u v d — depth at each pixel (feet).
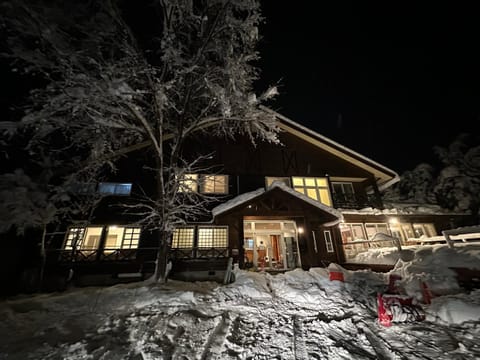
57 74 20.77
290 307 16.39
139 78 24.12
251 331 12.75
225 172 40.01
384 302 14.34
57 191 24.94
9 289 25.32
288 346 11.18
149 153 37.52
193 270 31.50
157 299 17.16
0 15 17.38
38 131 21.12
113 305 16.69
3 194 20.77
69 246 30.50
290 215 30.45
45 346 11.01
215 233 34.94
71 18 19.85
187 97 27.32
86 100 19.65
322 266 33.42
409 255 25.90
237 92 25.29
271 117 29.32
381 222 40.32
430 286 17.80
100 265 30.27
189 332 12.42
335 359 10.14
